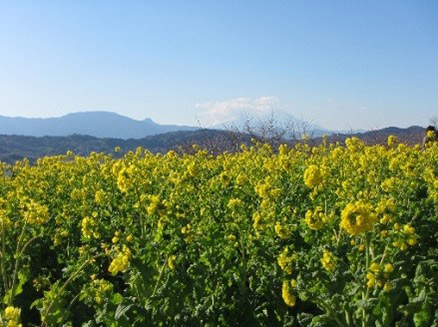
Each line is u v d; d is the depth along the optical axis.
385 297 1.34
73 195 3.32
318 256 1.67
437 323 1.34
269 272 1.81
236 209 2.26
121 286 2.38
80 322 1.92
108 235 2.51
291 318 1.62
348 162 4.38
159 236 1.84
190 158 5.35
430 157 4.36
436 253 1.98
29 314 2.14
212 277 1.73
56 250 2.56
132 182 2.28
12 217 2.84
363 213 1.34
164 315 1.51
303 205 2.73
